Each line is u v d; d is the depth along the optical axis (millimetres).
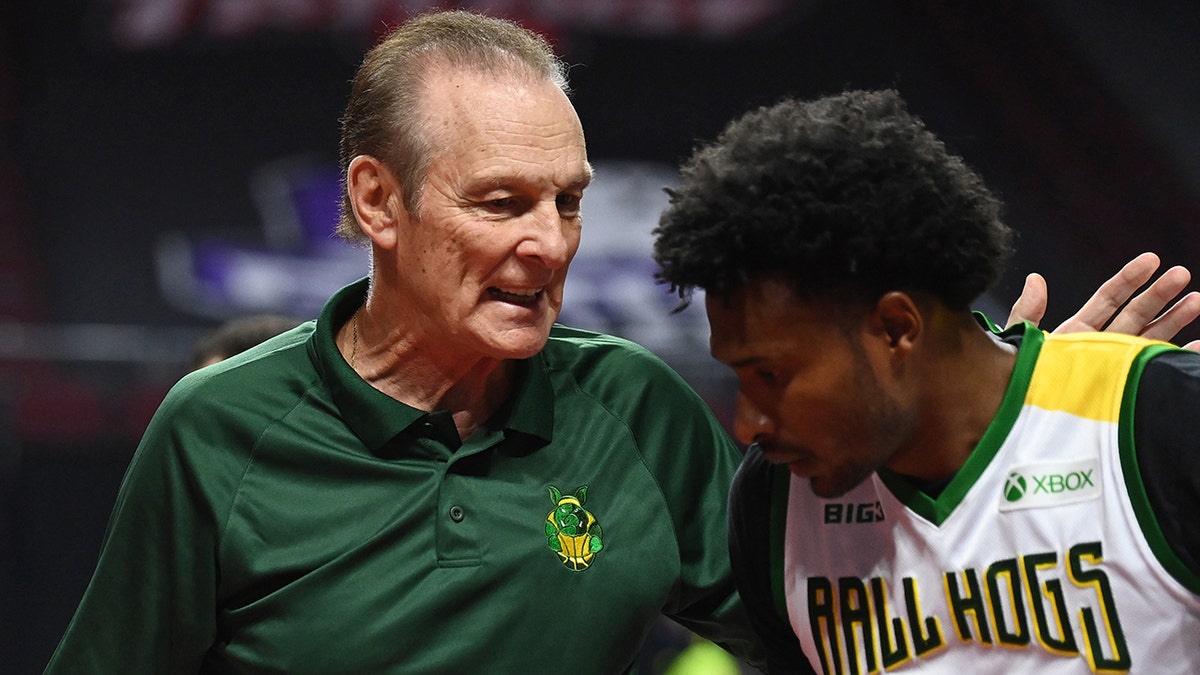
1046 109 14812
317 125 14484
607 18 15062
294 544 2615
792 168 1978
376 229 2648
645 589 2740
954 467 2166
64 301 13102
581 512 2732
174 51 14555
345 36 14812
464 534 2639
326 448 2680
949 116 14812
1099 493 2049
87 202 13703
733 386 12516
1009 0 15430
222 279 13438
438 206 2525
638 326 12953
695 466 2930
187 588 2652
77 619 2709
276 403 2715
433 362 2703
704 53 15094
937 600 2184
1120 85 14961
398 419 2662
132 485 2707
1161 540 1986
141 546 2684
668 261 2090
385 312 2719
